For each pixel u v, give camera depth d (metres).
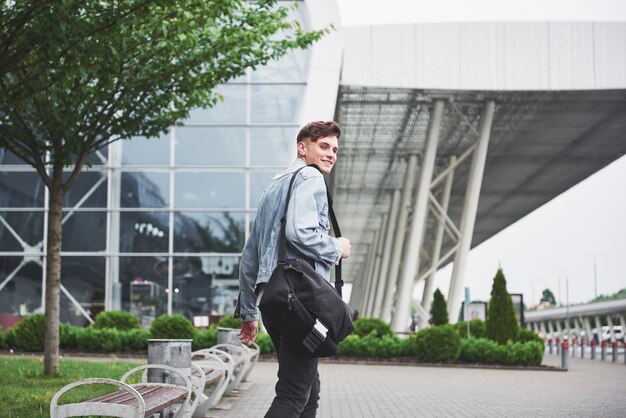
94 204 24.77
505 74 25.58
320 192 3.82
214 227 24.72
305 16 25.33
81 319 24.42
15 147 13.03
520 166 39.72
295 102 25.16
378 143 34.44
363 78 25.38
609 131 32.56
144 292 24.52
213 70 12.75
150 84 12.17
